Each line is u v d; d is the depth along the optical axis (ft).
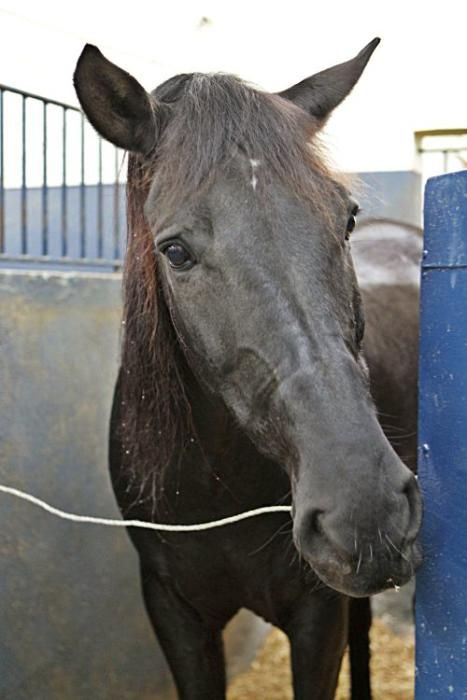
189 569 7.42
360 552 4.45
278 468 6.84
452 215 4.98
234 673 12.37
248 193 5.25
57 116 16.53
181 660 7.74
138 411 6.86
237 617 12.51
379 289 10.41
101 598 10.37
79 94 5.90
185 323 5.67
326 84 6.69
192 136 5.52
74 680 9.76
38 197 17.52
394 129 17.37
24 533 9.27
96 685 10.09
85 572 10.17
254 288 5.11
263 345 5.08
